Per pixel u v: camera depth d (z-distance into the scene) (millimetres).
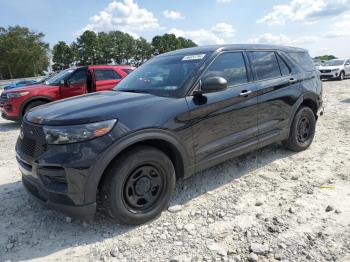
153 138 3273
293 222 3277
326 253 2783
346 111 8812
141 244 3066
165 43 92688
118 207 3150
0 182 4684
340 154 5211
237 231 3188
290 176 4438
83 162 2930
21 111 8898
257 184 4238
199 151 3736
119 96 3695
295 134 5168
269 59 4828
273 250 2867
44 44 89625
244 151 4328
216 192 4055
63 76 9602
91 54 81625
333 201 3646
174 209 3625
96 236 3225
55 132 3006
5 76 87438
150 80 4094
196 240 3082
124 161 3127
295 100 5035
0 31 86438
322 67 22281
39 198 3271
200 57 4047
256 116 4398
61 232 3322
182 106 3551
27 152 3256
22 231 3355
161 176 3447
